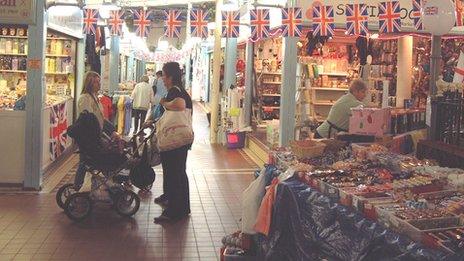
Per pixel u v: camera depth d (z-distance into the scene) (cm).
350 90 700
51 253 554
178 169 685
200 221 688
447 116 477
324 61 1277
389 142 544
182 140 672
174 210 686
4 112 820
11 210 712
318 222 389
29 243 584
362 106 684
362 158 499
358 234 335
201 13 962
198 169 1066
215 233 638
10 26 867
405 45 1177
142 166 699
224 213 729
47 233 621
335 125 691
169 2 1828
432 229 296
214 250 577
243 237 506
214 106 1485
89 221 675
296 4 879
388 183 398
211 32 1681
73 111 1262
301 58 1177
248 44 1474
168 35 970
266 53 1502
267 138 1242
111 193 691
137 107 1582
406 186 382
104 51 1680
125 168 696
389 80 1215
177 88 684
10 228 636
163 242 600
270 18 907
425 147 482
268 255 448
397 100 1185
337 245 358
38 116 822
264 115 1488
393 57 1234
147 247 581
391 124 636
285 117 967
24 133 826
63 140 1099
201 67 3250
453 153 437
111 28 1055
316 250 388
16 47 1078
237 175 1012
